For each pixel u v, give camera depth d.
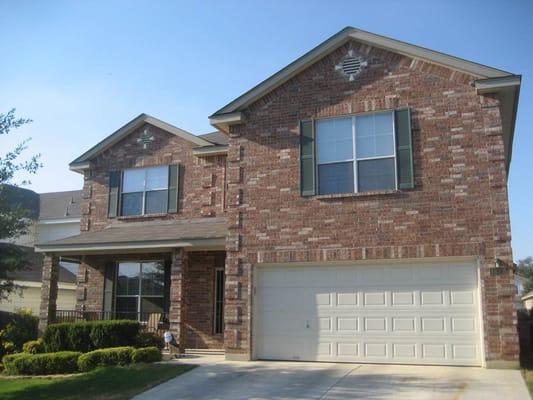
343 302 14.27
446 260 13.47
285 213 14.97
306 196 14.83
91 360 14.37
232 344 14.86
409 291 13.72
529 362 13.73
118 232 19.64
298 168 15.07
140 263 19.94
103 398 11.17
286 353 14.56
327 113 15.06
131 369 13.49
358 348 13.96
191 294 18.73
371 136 14.62
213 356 16.28
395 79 14.59
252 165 15.57
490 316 12.76
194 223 19.61
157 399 10.96
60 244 18.62
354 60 15.09
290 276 14.88
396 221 13.89
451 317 13.28
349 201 14.40
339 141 14.89
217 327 18.34
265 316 14.91
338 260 14.24
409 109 14.29
